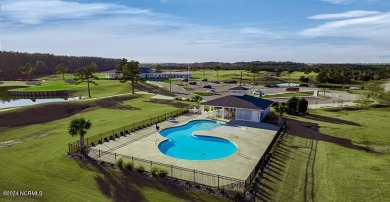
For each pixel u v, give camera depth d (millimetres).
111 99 71875
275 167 28078
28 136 40406
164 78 156375
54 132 42625
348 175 26656
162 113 56125
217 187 23359
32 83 126812
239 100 49906
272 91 100188
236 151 32781
